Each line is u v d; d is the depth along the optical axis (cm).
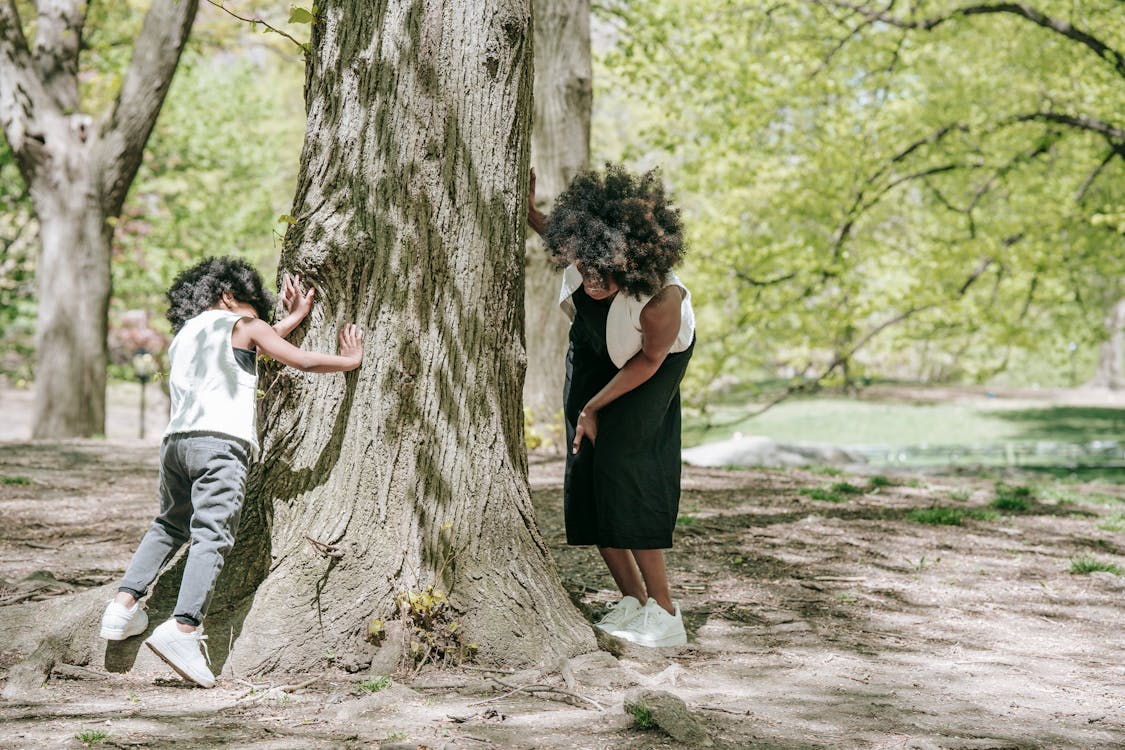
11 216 2062
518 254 433
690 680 404
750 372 2342
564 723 336
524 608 410
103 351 1590
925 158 1881
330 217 411
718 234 1677
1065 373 4847
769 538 738
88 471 966
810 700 382
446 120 412
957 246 1767
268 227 2389
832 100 1828
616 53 1650
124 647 388
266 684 373
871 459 1866
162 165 2180
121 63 1984
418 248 407
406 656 390
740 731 337
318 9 425
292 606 390
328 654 387
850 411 3550
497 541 416
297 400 412
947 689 409
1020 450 1991
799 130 1817
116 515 720
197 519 375
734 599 557
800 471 1205
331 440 407
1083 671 449
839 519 834
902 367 5425
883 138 1791
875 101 1838
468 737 317
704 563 646
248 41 1923
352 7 416
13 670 367
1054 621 548
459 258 413
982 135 1788
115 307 2325
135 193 2162
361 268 407
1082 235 1805
